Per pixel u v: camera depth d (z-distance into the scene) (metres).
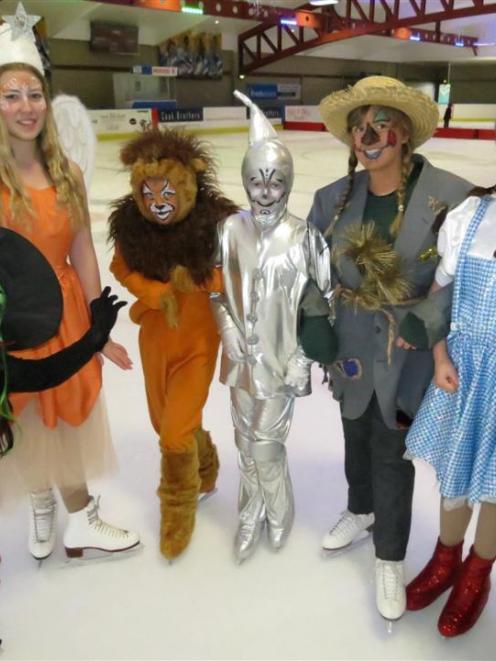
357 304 1.65
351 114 1.63
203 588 1.95
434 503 2.34
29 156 1.68
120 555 2.07
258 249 1.72
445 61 28.62
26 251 1.62
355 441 1.93
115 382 3.33
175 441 1.97
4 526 2.25
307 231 1.72
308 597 1.91
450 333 1.56
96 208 7.54
